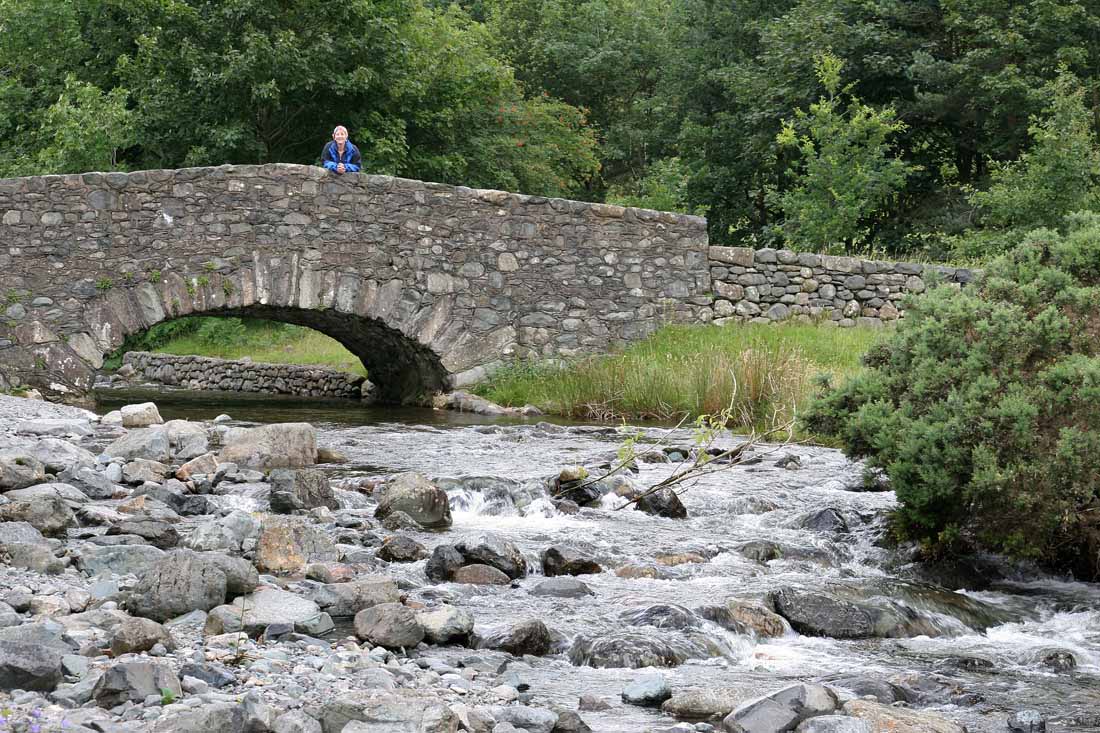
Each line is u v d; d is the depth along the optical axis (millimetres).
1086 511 6055
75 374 16312
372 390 20922
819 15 29250
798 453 11141
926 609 5289
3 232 16078
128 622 3527
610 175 46719
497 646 4258
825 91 29078
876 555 6484
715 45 36906
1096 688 4105
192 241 16859
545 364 18453
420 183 18047
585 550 6227
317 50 25094
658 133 39219
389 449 10891
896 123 26344
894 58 28500
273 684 3281
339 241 17578
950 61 28844
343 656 3748
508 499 7645
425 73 28203
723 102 37344
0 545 4629
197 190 16891
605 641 4273
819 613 4949
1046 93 24875
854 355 16516
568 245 18906
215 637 3791
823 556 6340
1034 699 3949
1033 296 6352
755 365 14641
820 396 6867
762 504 7883
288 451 8969
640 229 19312
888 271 20500
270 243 17219
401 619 4078
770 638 4762
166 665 3123
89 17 29094
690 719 3521
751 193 36250
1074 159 22875
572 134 37406
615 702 3682
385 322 17828
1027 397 5895
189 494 7219
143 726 2785
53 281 16281
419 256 18031
